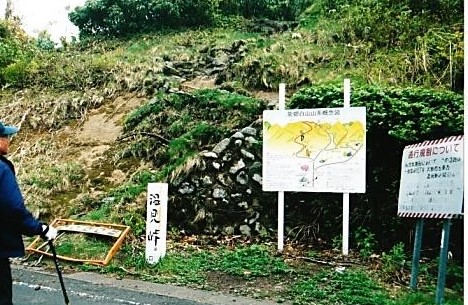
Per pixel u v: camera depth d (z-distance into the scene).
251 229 7.30
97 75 12.18
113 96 11.41
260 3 16.94
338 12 12.29
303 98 7.67
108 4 16.67
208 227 7.38
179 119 9.38
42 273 6.01
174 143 8.50
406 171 5.67
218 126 8.70
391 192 6.98
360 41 10.41
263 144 7.15
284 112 7.11
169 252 6.66
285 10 17.03
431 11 10.08
